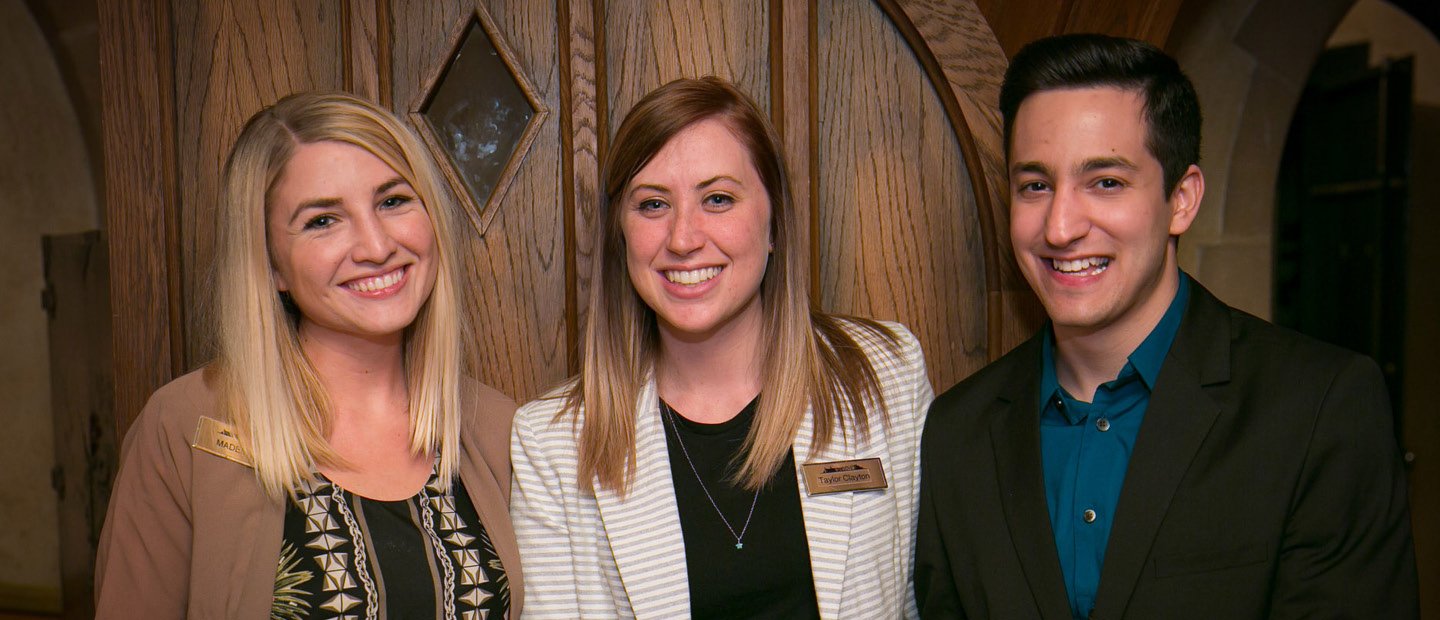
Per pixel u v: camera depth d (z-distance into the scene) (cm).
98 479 349
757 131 140
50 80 361
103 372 345
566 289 183
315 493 135
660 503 142
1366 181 377
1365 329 381
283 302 145
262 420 132
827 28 177
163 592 134
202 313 175
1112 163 120
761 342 149
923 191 178
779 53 176
